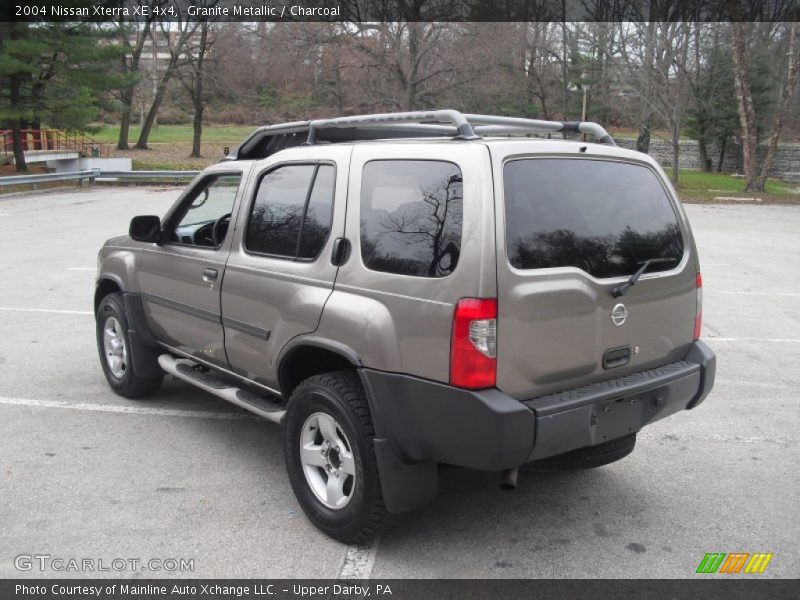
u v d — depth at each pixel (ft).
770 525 12.66
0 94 96.99
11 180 75.10
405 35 102.12
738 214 72.84
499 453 9.87
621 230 11.73
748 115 100.58
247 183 14.14
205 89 145.69
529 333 10.24
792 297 32.78
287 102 136.56
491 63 102.17
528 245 10.37
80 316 27.71
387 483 10.84
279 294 12.63
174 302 15.87
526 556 11.57
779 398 19.43
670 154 163.53
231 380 15.15
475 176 10.11
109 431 16.46
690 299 12.89
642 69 105.09
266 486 13.82
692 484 14.25
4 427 16.61
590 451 13.37
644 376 11.84
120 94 139.74
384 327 10.71
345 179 11.98
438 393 10.18
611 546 11.91
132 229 15.92
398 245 10.89
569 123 13.46
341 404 11.21
